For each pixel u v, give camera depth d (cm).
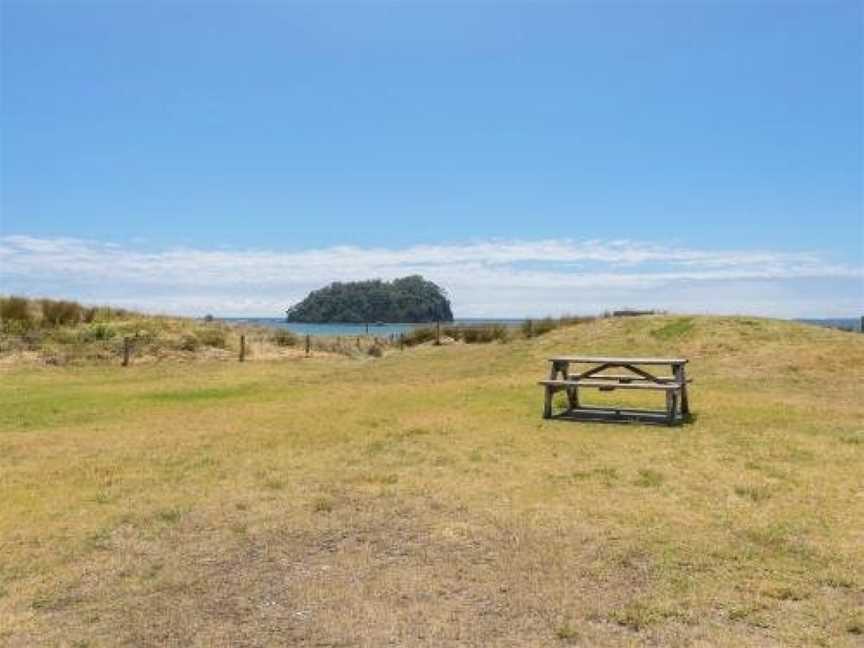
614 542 572
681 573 512
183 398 1482
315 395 1473
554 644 417
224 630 439
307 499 693
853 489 710
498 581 503
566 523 615
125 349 2281
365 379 1838
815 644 414
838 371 1598
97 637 433
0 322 2400
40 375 1950
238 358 2539
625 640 420
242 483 755
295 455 880
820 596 476
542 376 1694
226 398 1473
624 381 1134
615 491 710
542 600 473
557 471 789
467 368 1972
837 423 1045
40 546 580
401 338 3431
